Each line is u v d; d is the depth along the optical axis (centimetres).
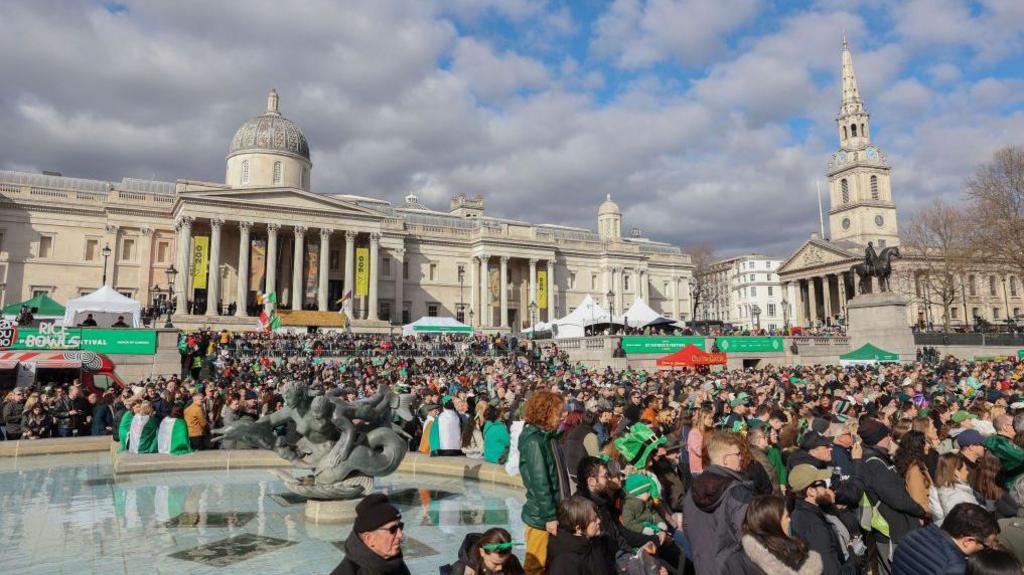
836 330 7006
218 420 1997
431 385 2367
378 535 491
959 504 553
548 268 9419
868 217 11312
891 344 4753
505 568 540
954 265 7175
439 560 982
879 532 779
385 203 9656
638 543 726
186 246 6850
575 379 2736
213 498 1405
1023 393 1744
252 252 7338
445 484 1551
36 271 7038
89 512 1280
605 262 10081
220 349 4425
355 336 5834
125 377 3612
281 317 6681
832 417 1066
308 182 8788
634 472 798
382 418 1302
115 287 7231
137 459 1661
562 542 583
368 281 7775
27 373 3006
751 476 777
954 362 3600
